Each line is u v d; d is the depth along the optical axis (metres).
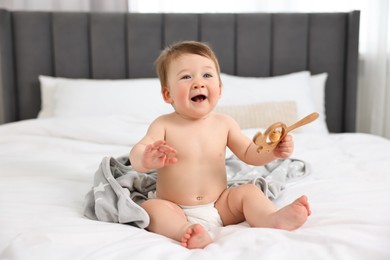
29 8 2.63
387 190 1.23
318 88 2.54
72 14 2.53
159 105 2.28
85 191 1.29
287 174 1.41
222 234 0.97
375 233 0.88
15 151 1.81
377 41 2.63
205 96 1.11
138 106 2.25
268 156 1.11
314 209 1.09
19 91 2.54
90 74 2.59
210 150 1.12
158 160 0.96
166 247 0.86
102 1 2.68
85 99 2.27
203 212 1.07
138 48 2.57
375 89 2.67
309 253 0.79
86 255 0.82
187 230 0.91
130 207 1.02
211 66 1.12
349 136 2.10
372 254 0.77
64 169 1.52
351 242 0.81
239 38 2.61
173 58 1.14
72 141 1.92
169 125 1.13
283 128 1.01
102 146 1.90
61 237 0.90
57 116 2.24
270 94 2.38
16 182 1.31
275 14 2.61
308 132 2.30
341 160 1.66
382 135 2.71
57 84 2.41
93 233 0.93
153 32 2.57
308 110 2.37
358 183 1.30
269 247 0.81
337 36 2.60
